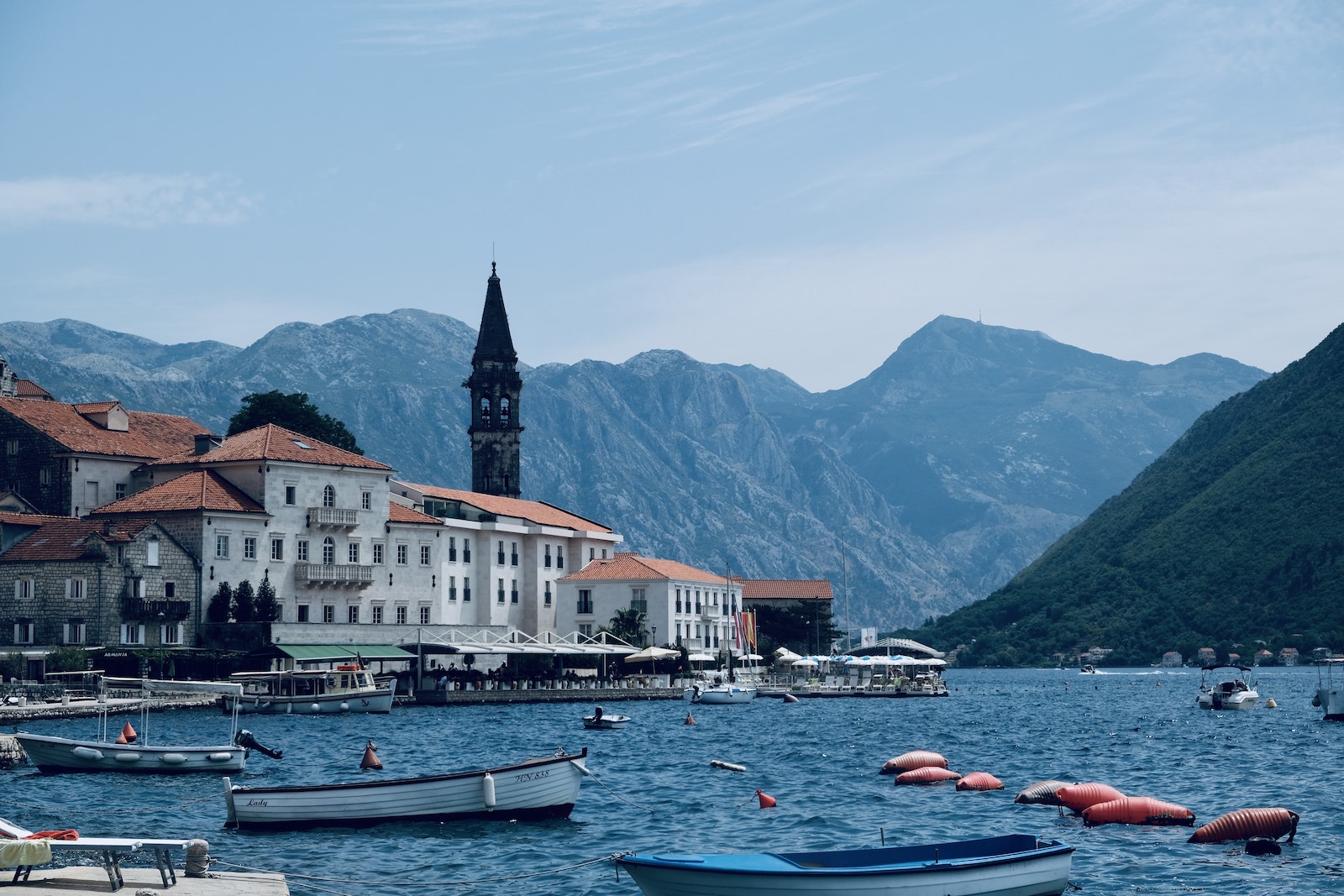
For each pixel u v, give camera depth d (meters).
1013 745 97.44
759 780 72.56
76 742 69.75
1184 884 45.47
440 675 144.75
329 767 76.50
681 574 189.25
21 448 147.88
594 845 52.03
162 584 132.38
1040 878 40.81
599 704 149.88
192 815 57.22
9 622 128.50
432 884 45.34
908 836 54.41
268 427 150.88
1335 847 51.25
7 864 36.16
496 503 182.25
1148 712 147.12
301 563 145.75
